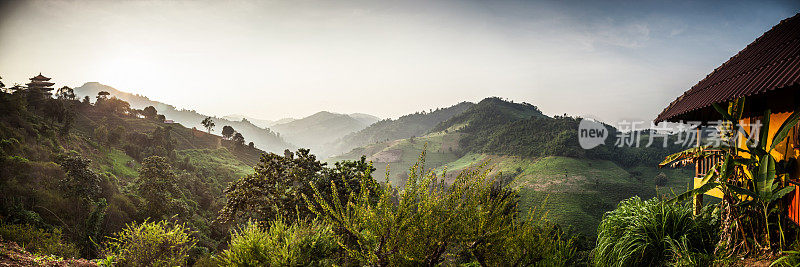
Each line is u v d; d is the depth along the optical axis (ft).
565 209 384.88
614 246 20.56
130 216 108.68
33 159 125.29
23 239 33.78
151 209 122.42
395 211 15.15
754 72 19.25
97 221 74.08
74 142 241.14
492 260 16.99
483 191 15.93
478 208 15.76
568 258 19.89
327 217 17.11
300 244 18.71
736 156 17.26
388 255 14.83
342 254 19.88
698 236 19.08
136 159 302.04
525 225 17.81
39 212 70.28
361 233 15.76
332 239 19.89
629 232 20.30
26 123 183.11
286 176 61.41
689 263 17.17
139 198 131.03
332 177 50.60
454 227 15.02
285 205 52.85
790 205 16.31
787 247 15.17
